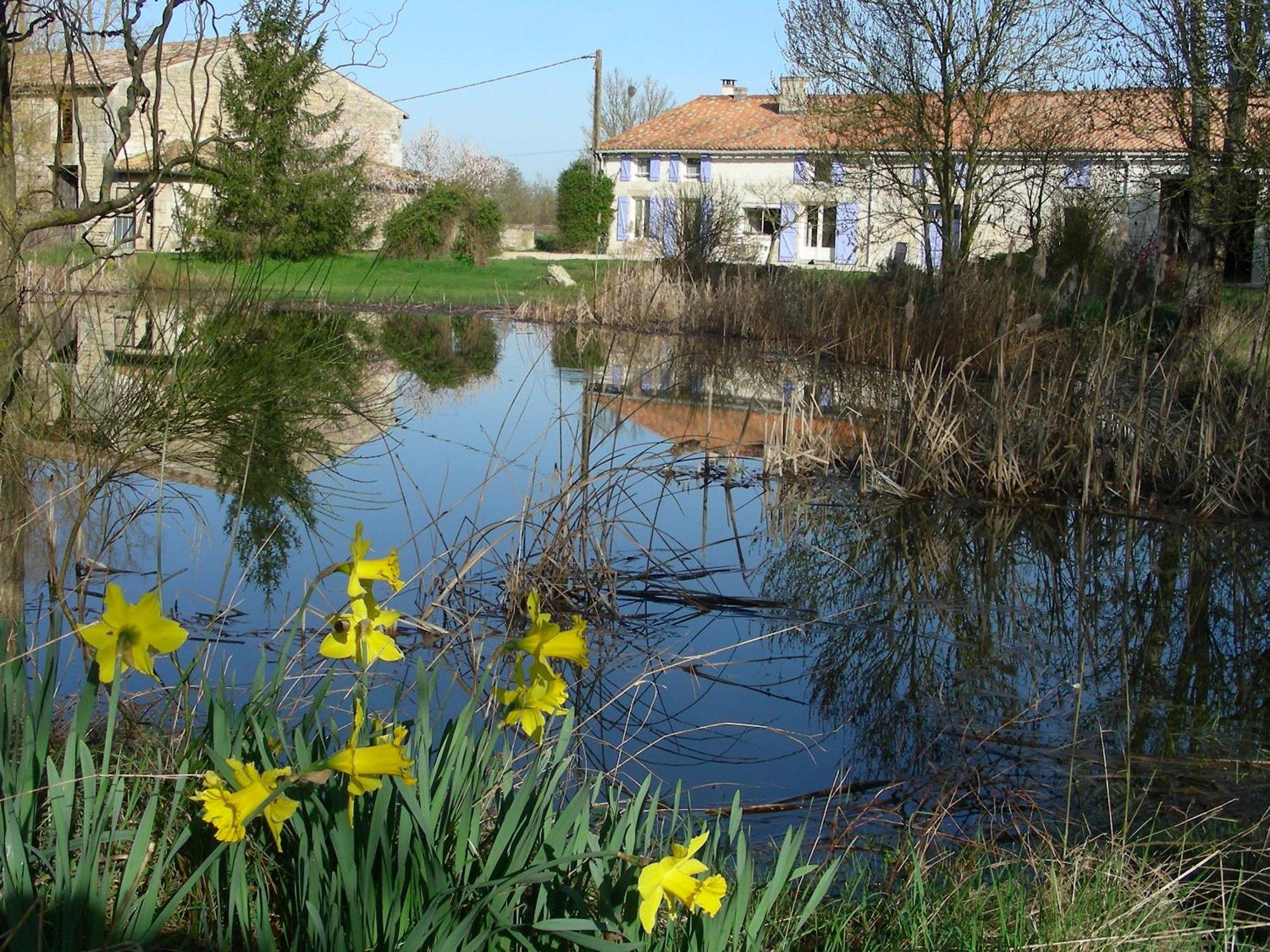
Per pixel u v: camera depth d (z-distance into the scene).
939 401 9.34
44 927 1.96
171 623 1.96
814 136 21.81
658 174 40.88
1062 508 8.79
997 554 7.66
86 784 2.06
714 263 23.77
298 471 8.57
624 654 5.63
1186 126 13.14
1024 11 18.86
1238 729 4.82
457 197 31.73
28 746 2.10
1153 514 8.68
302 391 8.77
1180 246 17.44
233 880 2.10
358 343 15.74
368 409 11.13
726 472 9.87
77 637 4.27
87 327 8.89
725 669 5.47
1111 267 17.25
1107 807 4.01
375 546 6.86
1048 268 18.05
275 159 8.92
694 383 15.02
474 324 21.48
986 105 19.42
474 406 12.61
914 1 19.22
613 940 2.12
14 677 2.40
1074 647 5.95
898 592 6.81
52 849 2.12
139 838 2.06
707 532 8.02
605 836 2.53
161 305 7.11
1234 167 12.51
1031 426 9.38
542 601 6.13
